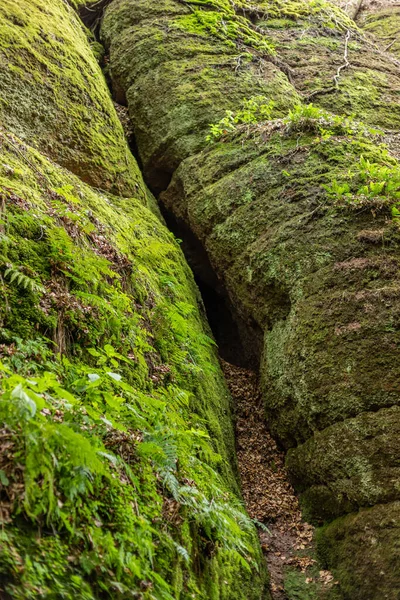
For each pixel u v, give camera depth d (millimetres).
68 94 7234
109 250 4891
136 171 8047
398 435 4430
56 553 2221
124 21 10672
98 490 2654
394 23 13453
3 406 2246
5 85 6348
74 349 3684
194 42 9688
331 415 4848
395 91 9484
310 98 9047
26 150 5301
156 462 3197
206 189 7301
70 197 4688
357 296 5156
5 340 3170
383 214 5629
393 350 4801
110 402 3055
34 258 3801
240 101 8500
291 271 5719
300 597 4293
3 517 2154
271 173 6742
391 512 4199
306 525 4922
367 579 4062
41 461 2264
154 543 2883
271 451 5770
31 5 8086
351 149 6676
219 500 3838
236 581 3787
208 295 8219
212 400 5559
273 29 11047
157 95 8984
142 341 4504
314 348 5145
